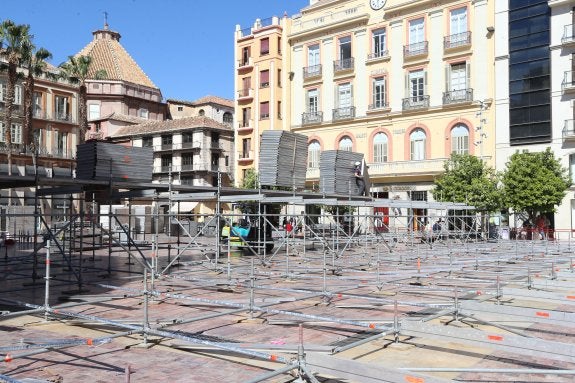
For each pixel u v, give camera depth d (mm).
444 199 34344
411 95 40844
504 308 8516
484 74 37625
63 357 7387
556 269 15750
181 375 6637
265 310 9062
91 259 20625
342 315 10133
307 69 46406
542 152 32844
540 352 6191
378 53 42438
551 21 35000
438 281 14484
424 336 7344
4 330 8992
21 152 52969
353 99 43688
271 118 48219
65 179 14070
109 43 74000
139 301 11648
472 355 7457
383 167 41469
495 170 35562
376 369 5477
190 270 17250
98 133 67188
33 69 45469
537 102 35562
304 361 5730
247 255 23625
